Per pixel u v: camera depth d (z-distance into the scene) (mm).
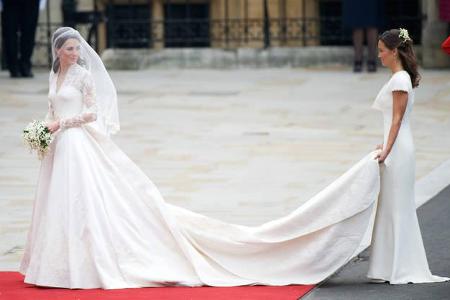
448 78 63156
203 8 72625
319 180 39031
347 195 25812
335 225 25969
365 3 65125
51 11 74438
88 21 71562
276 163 42281
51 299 24625
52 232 26000
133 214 26547
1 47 71875
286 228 26266
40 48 74500
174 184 38750
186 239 26672
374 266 26031
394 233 25781
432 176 39125
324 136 47750
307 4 71438
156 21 71000
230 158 43406
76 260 25828
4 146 45875
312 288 25719
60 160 26375
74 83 27000
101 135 26906
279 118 52344
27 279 26172
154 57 71312
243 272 26422
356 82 62719
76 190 26141
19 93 59500
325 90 60219
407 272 25938
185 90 61344
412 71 26109
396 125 25688
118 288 25719
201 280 26094
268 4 71125
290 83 63156
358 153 43875
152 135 48469
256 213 34031
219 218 33375
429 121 50969
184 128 50125
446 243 29672
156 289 25750
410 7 70125
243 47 71688
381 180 25922
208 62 70875
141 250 26312
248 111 54250
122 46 73938
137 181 26828
